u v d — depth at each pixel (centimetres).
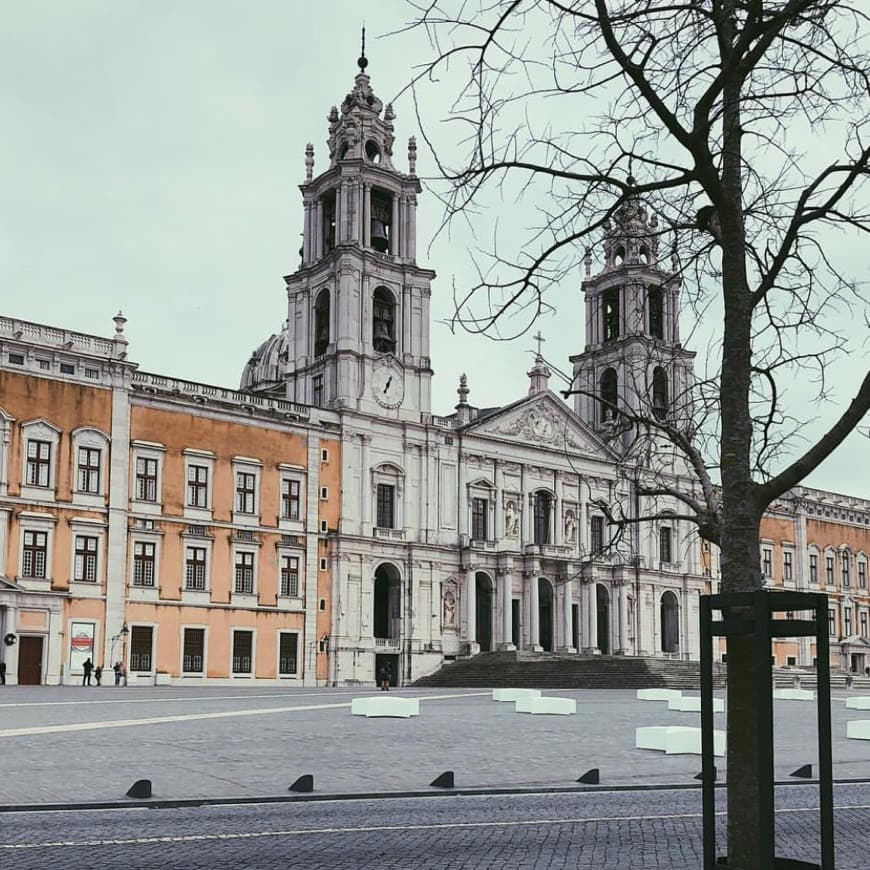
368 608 7681
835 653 10669
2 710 3656
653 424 1136
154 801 1741
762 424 1137
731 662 925
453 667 7875
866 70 1020
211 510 7056
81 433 6512
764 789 844
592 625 8706
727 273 988
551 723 3562
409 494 8056
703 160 958
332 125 8362
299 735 2877
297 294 8275
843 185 984
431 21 917
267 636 7212
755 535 955
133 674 6588
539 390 8806
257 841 1370
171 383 7000
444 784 2045
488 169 978
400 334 8188
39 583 6253
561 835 1470
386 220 8362
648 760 2586
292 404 7531
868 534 11400
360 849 1317
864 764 2664
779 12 931
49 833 1421
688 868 1215
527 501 8656
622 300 8950
